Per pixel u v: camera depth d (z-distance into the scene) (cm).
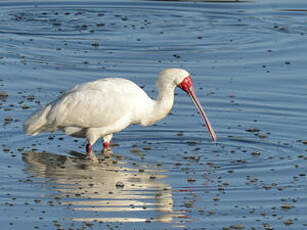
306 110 1733
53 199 1217
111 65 2089
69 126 1481
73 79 1947
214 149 1505
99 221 1129
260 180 1330
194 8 2897
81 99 1458
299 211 1183
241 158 1451
